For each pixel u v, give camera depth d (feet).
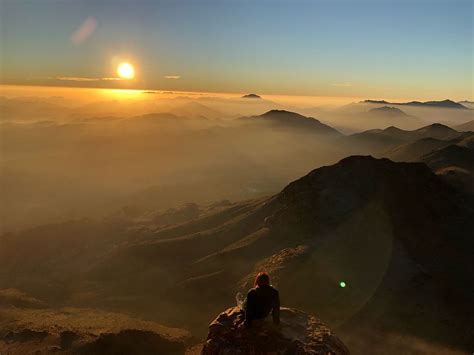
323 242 159.84
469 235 168.86
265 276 35.68
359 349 102.89
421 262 144.66
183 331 98.37
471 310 117.39
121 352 77.56
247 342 34.09
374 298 125.08
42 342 83.10
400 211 174.19
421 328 110.63
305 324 36.86
